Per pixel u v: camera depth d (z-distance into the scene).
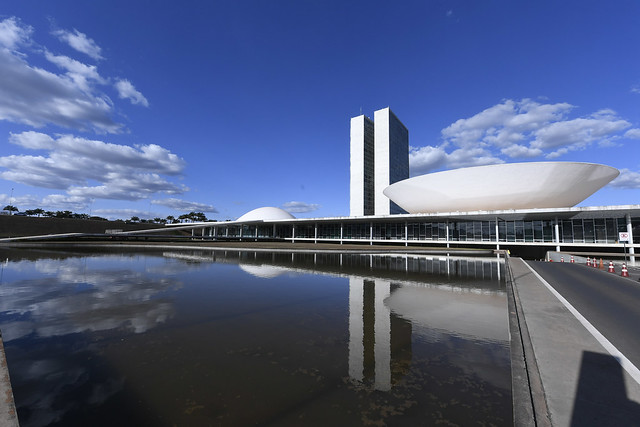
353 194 95.44
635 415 2.71
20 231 57.06
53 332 5.60
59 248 30.64
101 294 9.02
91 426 2.84
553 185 33.09
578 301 7.73
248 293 9.28
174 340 5.23
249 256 23.75
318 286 10.55
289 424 2.88
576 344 4.55
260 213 78.31
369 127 98.31
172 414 3.05
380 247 36.91
